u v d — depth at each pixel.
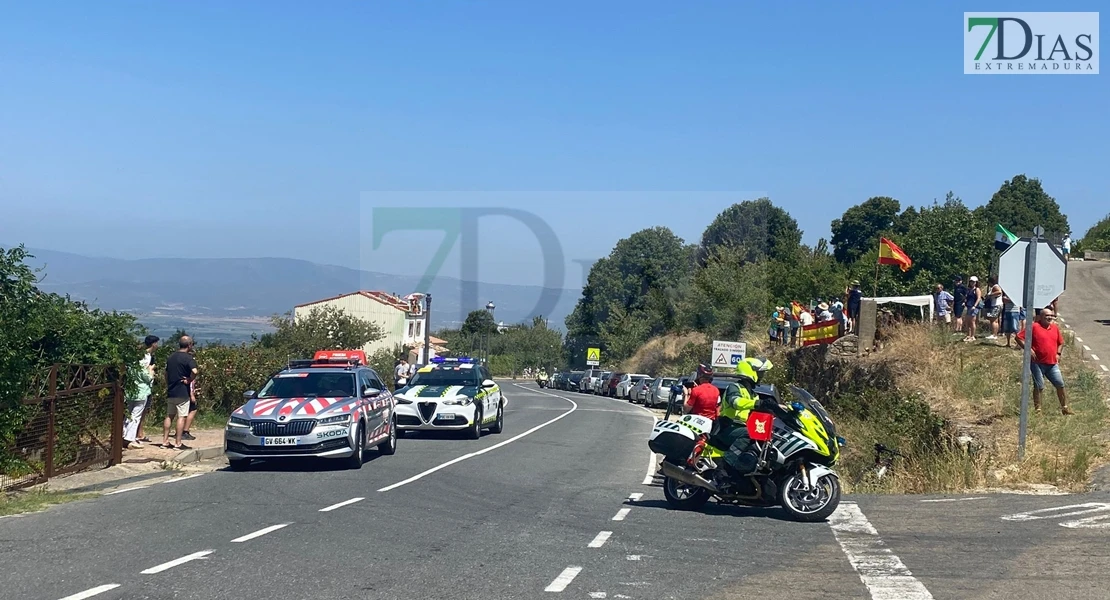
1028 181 94.56
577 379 64.19
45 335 14.30
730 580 7.20
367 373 17.48
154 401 20.33
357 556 8.09
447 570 7.55
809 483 10.13
